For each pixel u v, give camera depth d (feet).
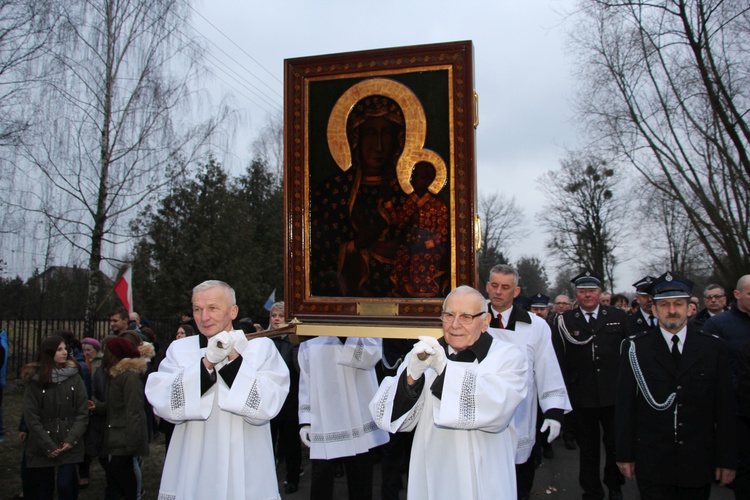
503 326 17.11
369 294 15.26
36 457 18.52
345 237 15.47
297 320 15.30
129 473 19.36
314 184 15.69
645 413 14.61
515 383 10.36
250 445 11.51
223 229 69.36
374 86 15.26
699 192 54.13
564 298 39.24
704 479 14.02
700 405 14.11
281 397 11.34
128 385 19.03
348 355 17.47
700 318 27.91
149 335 30.58
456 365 10.18
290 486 24.16
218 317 11.58
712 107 49.65
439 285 14.79
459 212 14.65
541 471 27.20
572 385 21.75
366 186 15.37
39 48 49.26
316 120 15.69
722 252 64.13
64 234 53.01
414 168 14.99
